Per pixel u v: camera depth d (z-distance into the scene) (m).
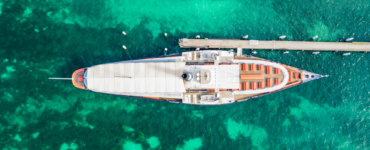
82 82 28.31
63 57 31.08
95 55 31.23
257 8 32.47
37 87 30.62
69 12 31.75
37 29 31.28
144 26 31.91
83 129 30.53
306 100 31.12
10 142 30.19
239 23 32.28
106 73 26.94
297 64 31.69
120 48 31.36
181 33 32.00
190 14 32.41
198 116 30.73
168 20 32.19
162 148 30.44
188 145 30.44
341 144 31.34
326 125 31.28
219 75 27.67
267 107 30.78
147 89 26.91
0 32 30.98
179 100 28.98
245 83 27.91
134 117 30.77
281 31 32.25
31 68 30.73
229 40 31.36
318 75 29.20
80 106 30.69
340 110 31.42
